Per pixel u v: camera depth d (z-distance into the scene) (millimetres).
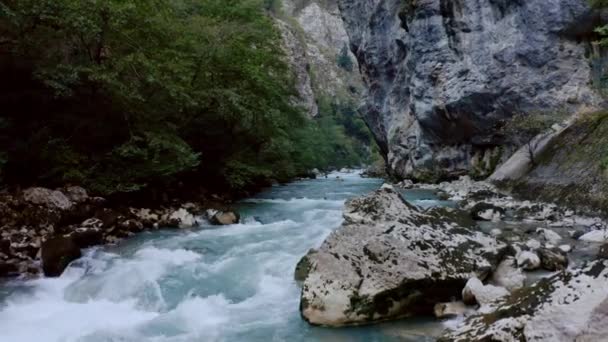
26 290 7633
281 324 6156
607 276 4070
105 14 13086
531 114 20484
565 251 8141
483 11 24516
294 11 136375
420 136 30234
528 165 19078
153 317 6688
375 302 5973
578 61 20844
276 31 28438
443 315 6035
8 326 6344
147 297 7387
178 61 16484
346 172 56500
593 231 9688
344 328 5898
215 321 6383
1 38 12047
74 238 9602
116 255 9469
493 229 10477
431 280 6152
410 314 6184
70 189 11797
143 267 8547
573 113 19844
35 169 12125
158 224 12508
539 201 15125
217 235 11359
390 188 10273
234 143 20766
